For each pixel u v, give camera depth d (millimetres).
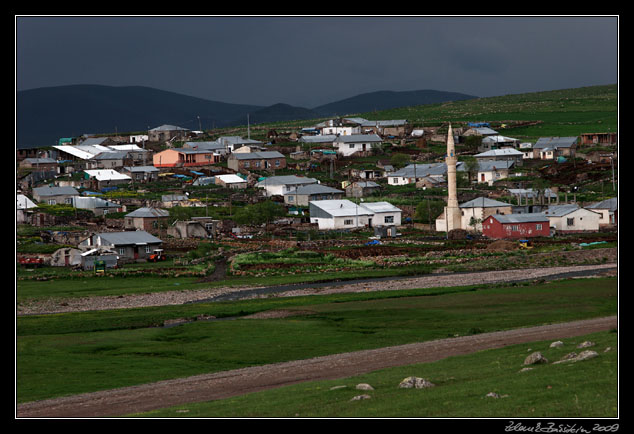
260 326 88625
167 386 59750
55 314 102875
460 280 125938
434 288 115938
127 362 71125
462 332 80250
